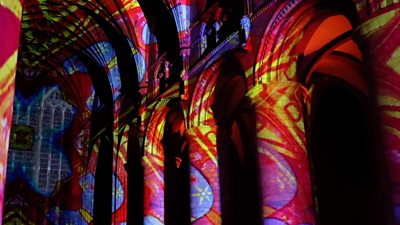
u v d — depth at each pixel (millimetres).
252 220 21672
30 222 29891
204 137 17469
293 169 13109
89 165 29594
